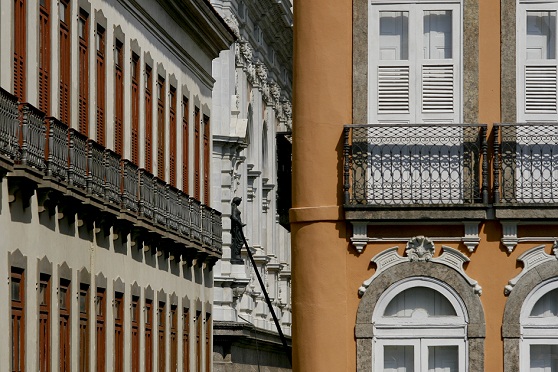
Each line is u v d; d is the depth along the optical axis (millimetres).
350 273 31266
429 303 31297
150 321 53188
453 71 31703
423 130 31422
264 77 83562
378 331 31203
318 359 31219
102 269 46281
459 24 31672
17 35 38375
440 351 31250
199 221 60125
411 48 31734
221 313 68875
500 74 31562
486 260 31125
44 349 40469
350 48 31625
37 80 39906
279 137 36844
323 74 31562
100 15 46625
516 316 31000
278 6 83188
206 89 64938
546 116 31547
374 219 31047
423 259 31156
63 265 42062
